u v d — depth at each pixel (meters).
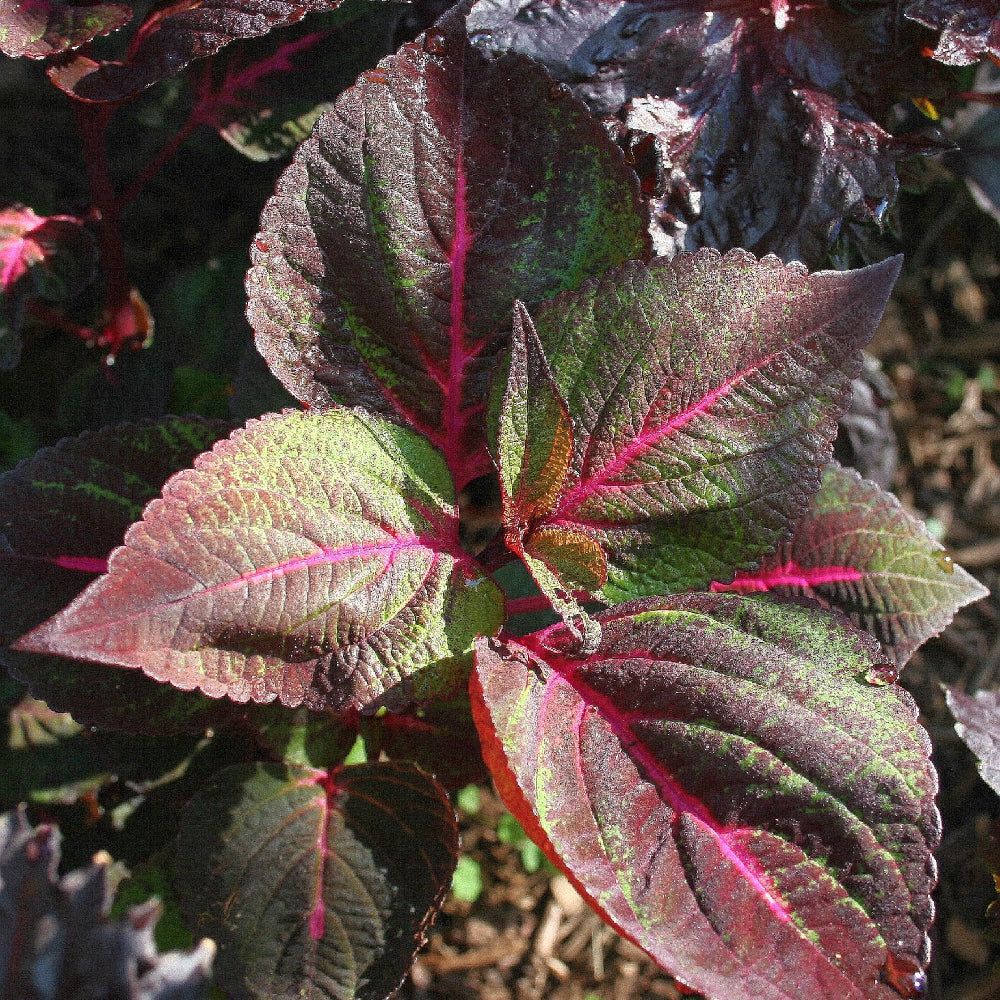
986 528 0.59
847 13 0.38
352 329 0.31
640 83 0.37
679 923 0.27
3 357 0.36
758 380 0.30
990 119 0.48
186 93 0.46
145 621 0.25
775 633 0.29
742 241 0.37
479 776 0.35
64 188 0.53
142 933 0.24
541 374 0.28
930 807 0.27
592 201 0.31
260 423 0.27
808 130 0.37
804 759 0.28
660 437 0.30
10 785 0.37
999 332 0.62
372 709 0.30
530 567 0.29
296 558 0.27
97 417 0.42
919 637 0.36
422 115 0.30
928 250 0.64
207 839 0.32
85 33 0.34
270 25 0.34
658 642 0.30
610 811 0.28
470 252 0.31
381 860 0.32
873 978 0.27
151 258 0.54
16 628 0.31
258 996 0.30
